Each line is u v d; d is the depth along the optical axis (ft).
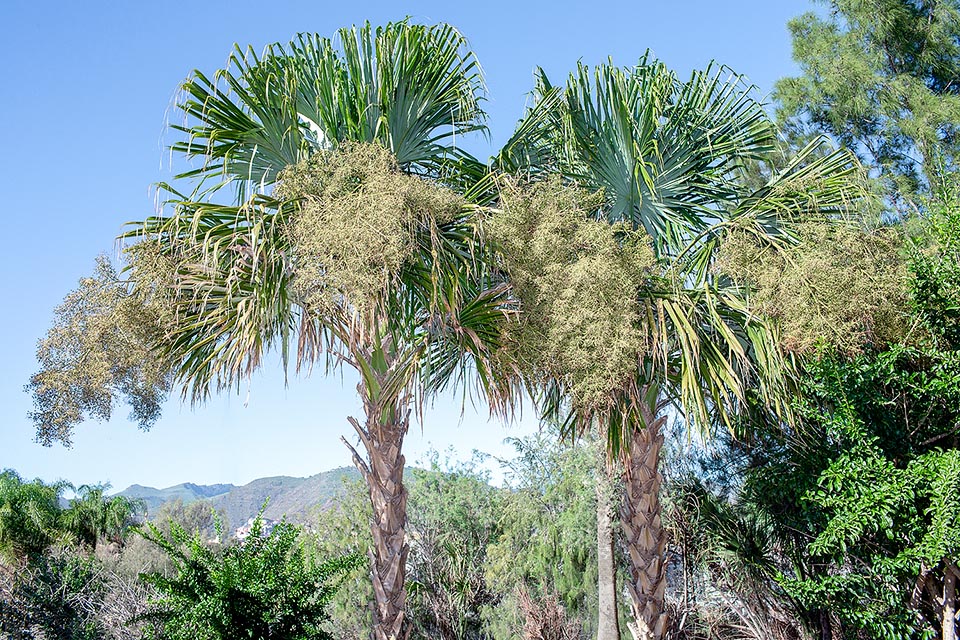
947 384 22.79
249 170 24.02
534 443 46.62
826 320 22.18
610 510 36.19
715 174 27.48
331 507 47.91
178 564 27.22
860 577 23.77
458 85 25.22
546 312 21.91
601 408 23.32
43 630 31.96
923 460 21.94
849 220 25.94
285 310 20.48
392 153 23.56
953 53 43.37
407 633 22.61
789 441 26.84
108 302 23.93
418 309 25.04
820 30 46.09
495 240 22.65
